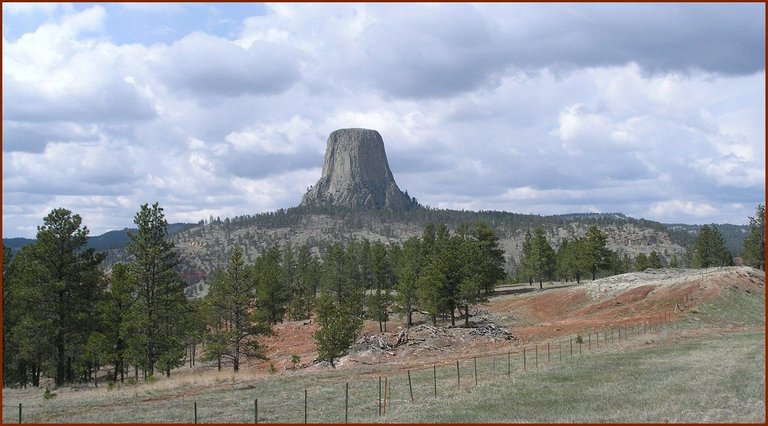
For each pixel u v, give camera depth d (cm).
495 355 5038
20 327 5069
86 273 5306
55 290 5069
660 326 6281
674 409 2469
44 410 3122
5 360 5638
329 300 6719
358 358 5734
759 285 7675
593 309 8225
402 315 9300
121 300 6009
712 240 12462
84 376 7069
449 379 3756
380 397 3084
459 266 8138
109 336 5925
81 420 2783
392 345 6347
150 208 5844
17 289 5259
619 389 2995
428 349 5981
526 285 13512
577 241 12156
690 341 4925
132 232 5828
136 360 5566
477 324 8500
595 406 2644
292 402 3153
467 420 2494
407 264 11281
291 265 13838
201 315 7825
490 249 10456
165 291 5762
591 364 3900
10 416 2936
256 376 4366
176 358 5550
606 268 11288
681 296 7600
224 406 3095
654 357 4069
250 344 6138
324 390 3519
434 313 8181
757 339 4738
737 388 2844
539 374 3612
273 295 9856
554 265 12038
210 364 7812
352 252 13275
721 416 2328
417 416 2631
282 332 9144
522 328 7312
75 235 5259
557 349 5138
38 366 6206
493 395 3042
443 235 11806
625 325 6606
